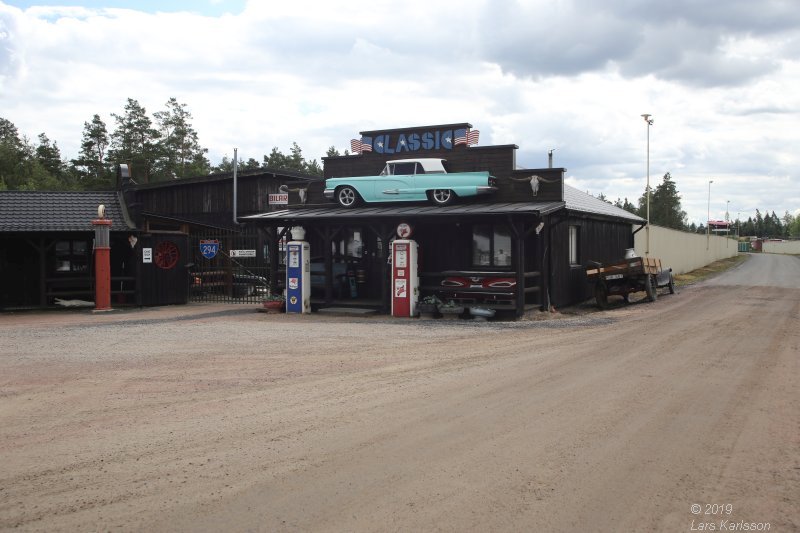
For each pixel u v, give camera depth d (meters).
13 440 6.30
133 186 21.33
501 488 4.92
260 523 4.37
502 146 18.03
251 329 14.48
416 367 9.70
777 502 4.65
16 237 19.78
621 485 4.96
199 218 29.67
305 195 20.48
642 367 9.47
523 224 16.17
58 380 9.05
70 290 21.09
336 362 10.22
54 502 4.77
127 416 7.12
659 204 76.12
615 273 19.08
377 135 19.83
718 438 6.10
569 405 7.31
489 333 13.48
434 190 17.95
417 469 5.33
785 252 103.06
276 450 5.87
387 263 17.95
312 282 19.44
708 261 51.81
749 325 14.04
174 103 59.97
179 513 4.54
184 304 21.42
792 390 7.99
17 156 60.91
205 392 8.23
